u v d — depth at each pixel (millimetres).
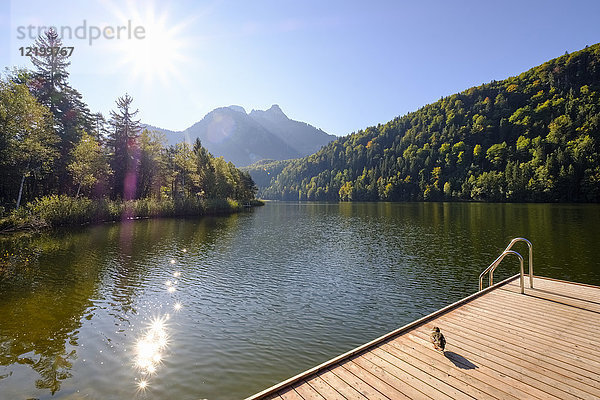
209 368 7895
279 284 15625
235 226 41625
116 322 10664
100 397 6617
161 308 12117
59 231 31125
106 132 56875
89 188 48594
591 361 5219
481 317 7340
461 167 117250
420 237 31281
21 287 13992
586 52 128250
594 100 104750
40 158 34781
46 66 47625
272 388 4363
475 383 4578
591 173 77438
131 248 23516
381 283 15883
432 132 147375
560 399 4180
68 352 8555
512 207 70000
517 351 5605
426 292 14422
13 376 7316
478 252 23484
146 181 59750
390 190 128625
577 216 46500
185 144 66250
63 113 48156
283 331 10258
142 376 7477
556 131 98188
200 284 15367
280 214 67688
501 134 120125
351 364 5176
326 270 18500
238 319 11227
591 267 18078
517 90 140000
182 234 31906
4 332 9633
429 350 5672
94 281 15164
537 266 18484
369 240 29859
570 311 7656
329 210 83375
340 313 11898
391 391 4371
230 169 102938
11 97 30547
